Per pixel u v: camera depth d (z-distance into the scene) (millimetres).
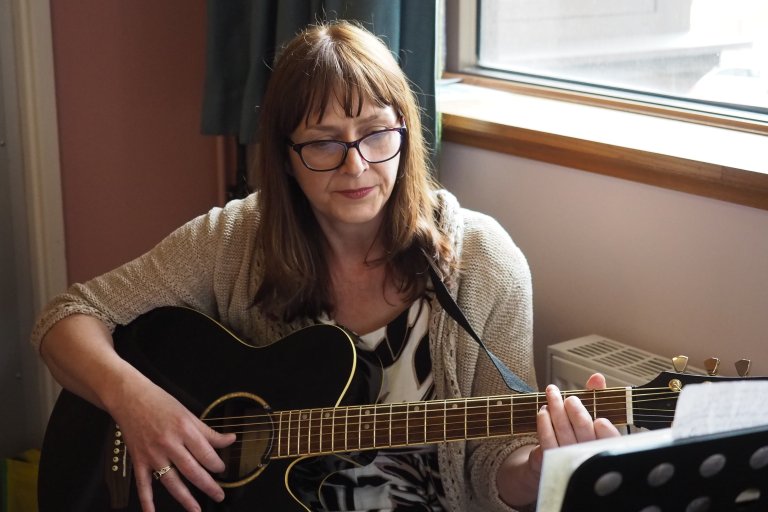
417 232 1494
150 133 2328
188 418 1436
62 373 1559
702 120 1819
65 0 2168
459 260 1510
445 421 1339
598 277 1793
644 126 1826
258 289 1579
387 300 1540
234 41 2117
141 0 2248
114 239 2348
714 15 1794
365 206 1425
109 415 1546
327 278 1553
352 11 1828
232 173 2381
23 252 2260
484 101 2086
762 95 1753
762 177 1473
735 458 984
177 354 1553
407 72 1867
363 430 1383
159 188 2369
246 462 1436
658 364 1626
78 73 2215
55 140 2219
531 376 1519
